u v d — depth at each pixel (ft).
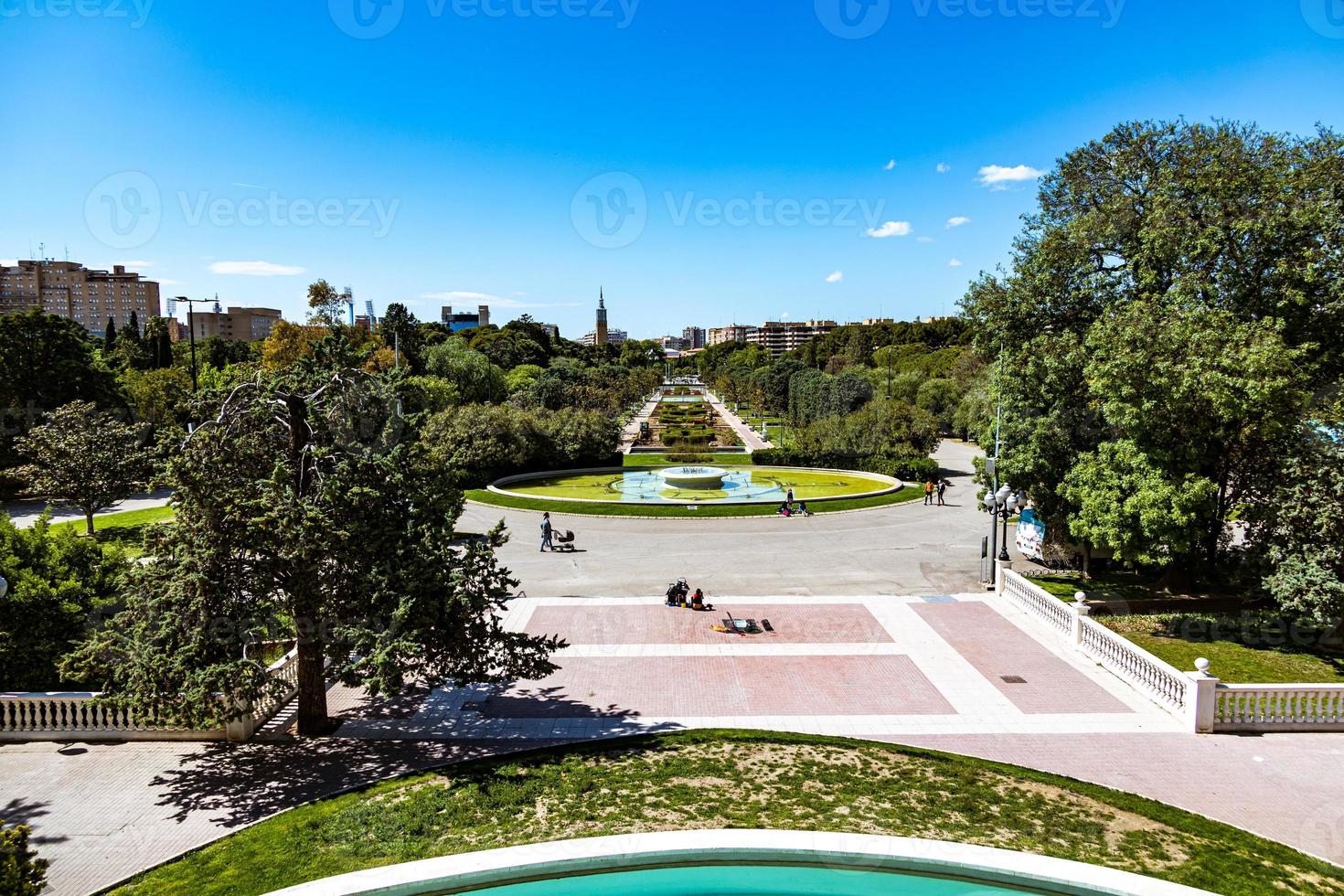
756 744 42.06
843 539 97.14
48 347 136.77
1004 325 77.66
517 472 149.89
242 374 49.21
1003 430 75.56
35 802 37.35
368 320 253.03
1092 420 69.92
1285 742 43.68
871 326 460.14
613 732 44.96
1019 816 34.32
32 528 51.55
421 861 29.89
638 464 166.20
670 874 30.42
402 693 50.90
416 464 43.21
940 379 249.96
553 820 33.55
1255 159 64.18
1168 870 30.30
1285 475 55.67
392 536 40.27
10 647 45.57
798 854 30.63
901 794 36.29
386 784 37.99
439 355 225.56
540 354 395.55
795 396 239.91
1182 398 54.44
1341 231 58.70
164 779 39.68
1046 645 59.82
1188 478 55.93
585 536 98.58
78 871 31.50
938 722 46.34
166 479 39.45
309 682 44.78
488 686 52.16
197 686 36.78
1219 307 62.49
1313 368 59.47
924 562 85.30
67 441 92.48
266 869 30.32
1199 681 44.65
